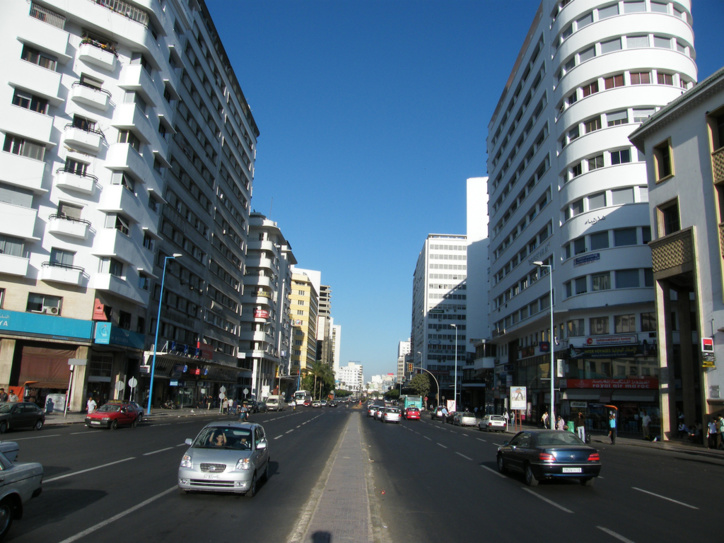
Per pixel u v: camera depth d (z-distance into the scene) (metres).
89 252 35.34
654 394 36.69
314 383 136.38
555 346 43.97
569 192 42.03
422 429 40.88
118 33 37.16
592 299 38.81
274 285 92.25
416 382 111.31
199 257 58.47
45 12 34.59
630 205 37.53
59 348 34.16
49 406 33.00
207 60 57.28
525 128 54.72
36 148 33.59
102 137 36.19
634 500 11.50
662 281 30.44
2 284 32.22
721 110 27.17
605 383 38.62
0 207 31.78
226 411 52.94
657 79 39.06
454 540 7.94
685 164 29.02
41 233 33.50
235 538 7.60
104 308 36.72
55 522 8.13
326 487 11.64
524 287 53.53
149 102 40.16
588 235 39.81
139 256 39.56
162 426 30.88
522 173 55.00
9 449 9.50
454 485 13.23
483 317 94.19
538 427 44.34
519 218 55.66
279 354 101.38
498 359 64.88
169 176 47.47
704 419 26.41
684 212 28.80
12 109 32.44
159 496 10.34
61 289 34.16
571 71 42.84
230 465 10.27
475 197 98.25
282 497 10.81
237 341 76.94
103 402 38.25
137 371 43.59
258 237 88.88
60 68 35.03
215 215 63.28
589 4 42.22
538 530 8.62
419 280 159.38
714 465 19.67
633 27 39.97
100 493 10.44
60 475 12.30
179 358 51.72
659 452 25.31
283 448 21.19
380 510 10.01
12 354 32.16
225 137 65.75
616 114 39.66
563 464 12.81
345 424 41.19
